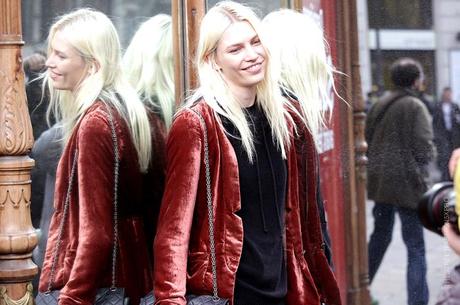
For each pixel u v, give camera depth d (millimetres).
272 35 7531
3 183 7344
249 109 7035
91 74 8000
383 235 9094
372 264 9109
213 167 6859
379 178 9078
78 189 7637
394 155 9062
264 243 6926
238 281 6883
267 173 6949
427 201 6969
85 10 8258
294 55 7758
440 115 9055
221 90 6918
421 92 9078
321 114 8148
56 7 8875
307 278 7152
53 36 8148
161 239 6758
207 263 6832
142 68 8352
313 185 7281
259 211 6934
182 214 6762
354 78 9055
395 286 9031
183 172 6797
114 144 7707
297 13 7922
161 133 8133
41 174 8781
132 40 8484
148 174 7984
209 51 7000
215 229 6855
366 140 9062
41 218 8742
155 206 7965
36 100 8750
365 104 9016
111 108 7844
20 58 7367
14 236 7340
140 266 7863
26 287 7438
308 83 7766
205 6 8234
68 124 8250
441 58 9078
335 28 9000
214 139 6848
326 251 7410
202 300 6793
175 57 8234
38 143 8719
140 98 8172
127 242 7801
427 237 8898
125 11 8578
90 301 7465
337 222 9078
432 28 9102
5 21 7316
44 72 8789
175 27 8258
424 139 9031
